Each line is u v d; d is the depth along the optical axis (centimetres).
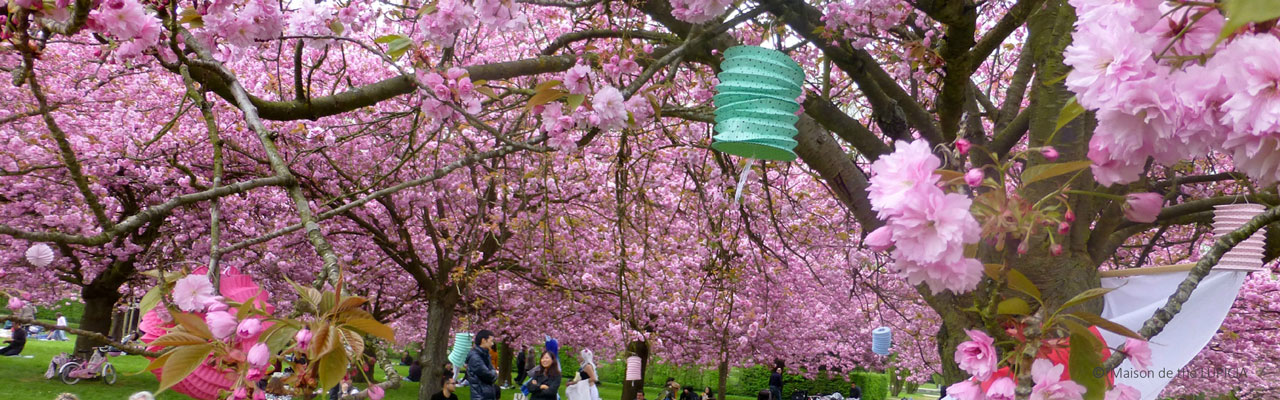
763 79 302
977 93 539
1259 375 1165
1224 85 96
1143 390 335
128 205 1174
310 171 984
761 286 1238
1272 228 411
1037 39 381
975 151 425
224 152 1038
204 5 281
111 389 1295
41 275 1246
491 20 288
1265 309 948
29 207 1059
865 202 416
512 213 873
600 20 529
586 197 1082
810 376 2161
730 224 855
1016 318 143
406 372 2472
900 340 1617
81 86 1041
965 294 368
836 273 1341
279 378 157
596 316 1551
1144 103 101
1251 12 82
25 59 187
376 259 1277
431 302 1167
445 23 290
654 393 2222
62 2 194
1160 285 352
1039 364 137
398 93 376
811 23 408
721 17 389
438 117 300
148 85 1038
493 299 1429
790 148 306
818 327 1698
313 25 304
